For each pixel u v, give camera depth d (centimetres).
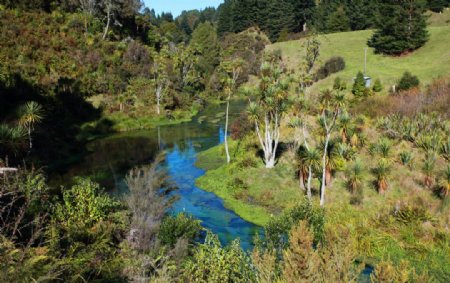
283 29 13488
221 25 15775
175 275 1892
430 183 3241
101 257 1852
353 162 3838
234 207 3547
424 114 4738
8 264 1030
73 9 10706
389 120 4628
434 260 2370
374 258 2464
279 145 4672
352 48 10000
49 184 4116
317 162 3244
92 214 2181
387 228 2786
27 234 1551
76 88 7388
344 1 12925
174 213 3331
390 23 8744
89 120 7012
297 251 1216
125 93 8256
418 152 3931
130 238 2238
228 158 4766
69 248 1731
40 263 1212
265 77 3897
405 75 6166
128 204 2633
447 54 7606
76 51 8712
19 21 8550
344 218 2948
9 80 5806
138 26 12169
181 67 10100
